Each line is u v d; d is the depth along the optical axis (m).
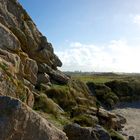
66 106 46.12
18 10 44.19
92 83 95.38
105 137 29.80
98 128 30.98
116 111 80.31
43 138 17.03
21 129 15.68
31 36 45.56
